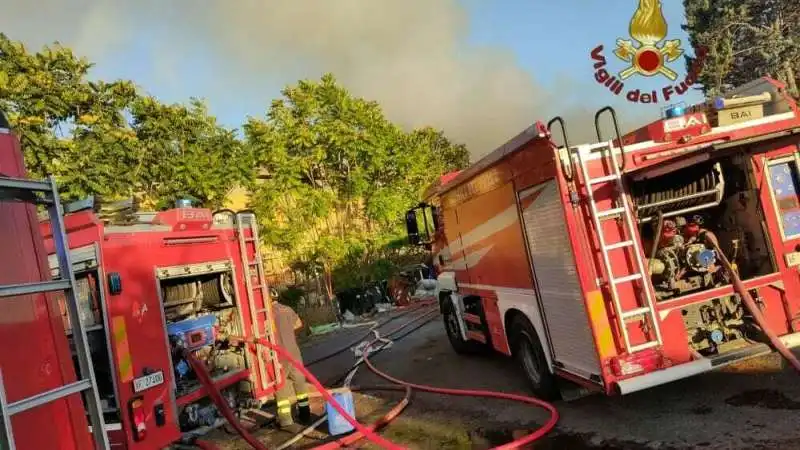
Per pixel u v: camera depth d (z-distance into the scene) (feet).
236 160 52.42
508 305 22.77
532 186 18.94
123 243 19.08
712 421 16.87
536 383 21.59
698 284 18.38
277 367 24.35
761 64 88.74
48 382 9.27
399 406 23.09
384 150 68.74
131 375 18.40
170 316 22.24
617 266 17.03
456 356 31.96
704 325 17.72
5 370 8.57
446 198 28.45
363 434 18.76
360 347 38.73
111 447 18.22
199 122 50.67
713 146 16.07
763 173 18.25
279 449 20.74
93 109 40.14
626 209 17.04
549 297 19.21
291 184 55.88
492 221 22.81
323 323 54.49
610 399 20.35
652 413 18.39
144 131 45.62
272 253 59.11
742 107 18.31
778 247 18.10
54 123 38.52
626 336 16.71
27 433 8.77
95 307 18.44
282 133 59.77
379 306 59.93
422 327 44.16
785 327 17.94
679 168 16.42
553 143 17.15
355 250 63.93
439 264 32.09
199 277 23.72
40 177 35.99
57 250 9.14
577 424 18.60
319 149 60.54
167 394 19.45
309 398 27.73
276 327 25.17
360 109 66.80
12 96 35.55
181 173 47.24
